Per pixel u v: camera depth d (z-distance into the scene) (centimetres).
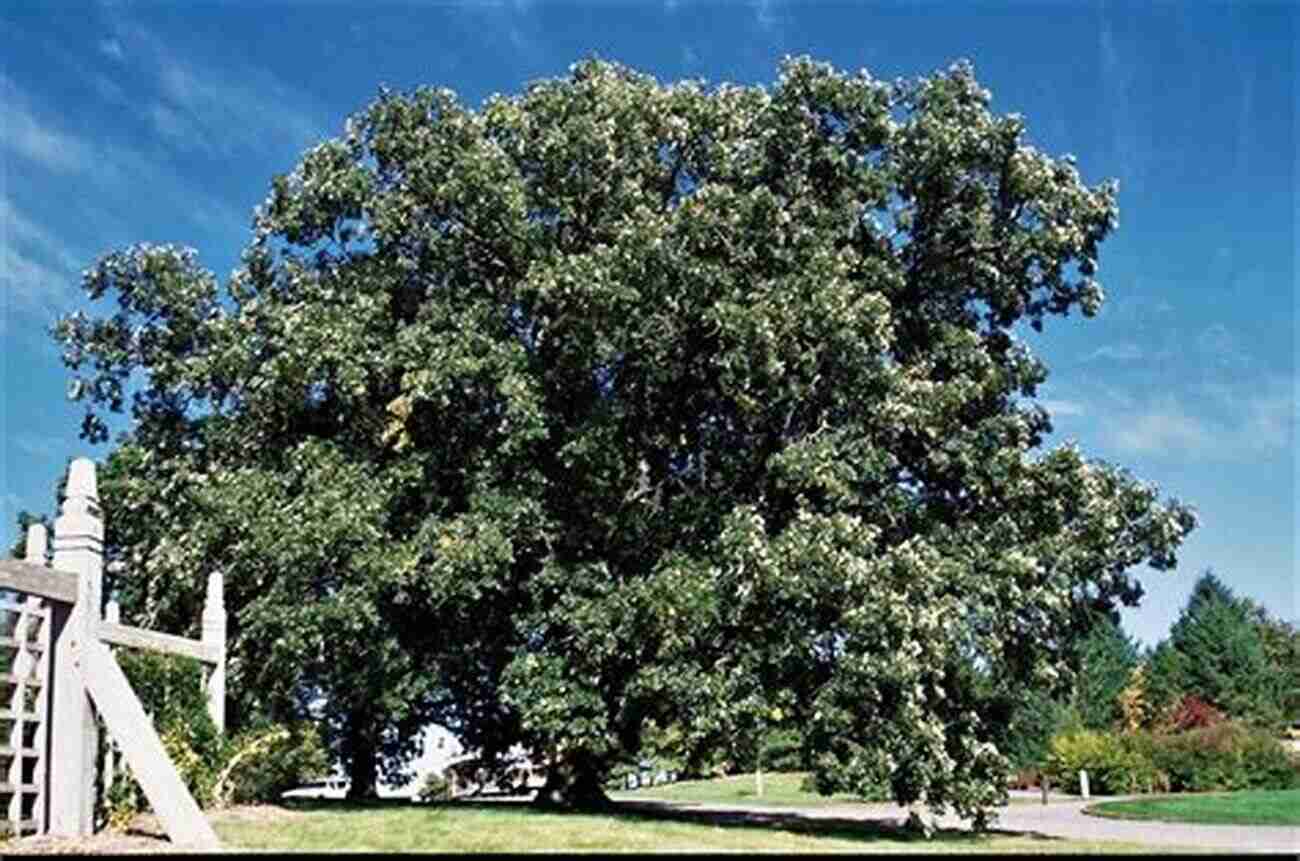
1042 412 2381
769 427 2111
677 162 2258
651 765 3925
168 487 2552
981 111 2205
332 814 1683
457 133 2153
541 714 1991
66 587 1284
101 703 1290
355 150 2253
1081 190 2262
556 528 2092
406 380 2016
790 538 1866
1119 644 6231
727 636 1953
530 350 2123
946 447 2128
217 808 1617
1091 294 2317
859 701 1880
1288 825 2362
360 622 1989
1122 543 2189
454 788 3042
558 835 1534
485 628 2212
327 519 1991
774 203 2017
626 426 2119
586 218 2166
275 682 2217
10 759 1211
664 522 2112
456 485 2147
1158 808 2766
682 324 2017
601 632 1939
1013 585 1984
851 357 1983
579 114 2142
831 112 2188
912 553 1897
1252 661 6069
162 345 2673
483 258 2192
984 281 2281
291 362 2081
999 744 2155
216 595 1731
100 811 1321
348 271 2247
